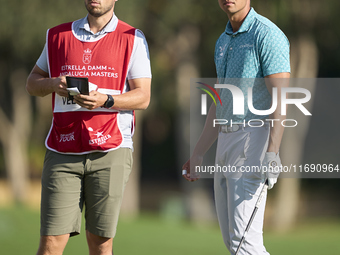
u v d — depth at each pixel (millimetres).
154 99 72562
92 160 15250
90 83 14453
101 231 15484
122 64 15266
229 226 15914
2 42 59656
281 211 71750
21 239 38656
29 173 119375
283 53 15164
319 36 58156
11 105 92250
